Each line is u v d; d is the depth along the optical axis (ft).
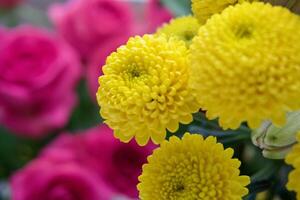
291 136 0.78
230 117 0.68
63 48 1.86
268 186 0.96
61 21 1.92
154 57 0.74
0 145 1.94
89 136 1.70
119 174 1.69
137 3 2.29
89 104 1.93
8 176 1.97
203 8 0.78
